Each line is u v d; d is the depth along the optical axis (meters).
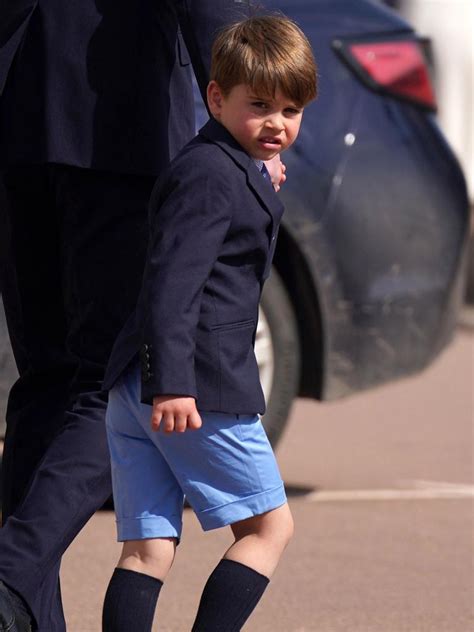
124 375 12.77
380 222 22.64
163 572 12.81
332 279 22.27
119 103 13.97
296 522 21.61
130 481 12.85
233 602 12.52
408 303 22.95
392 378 23.11
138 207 14.00
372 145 22.72
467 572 19.19
